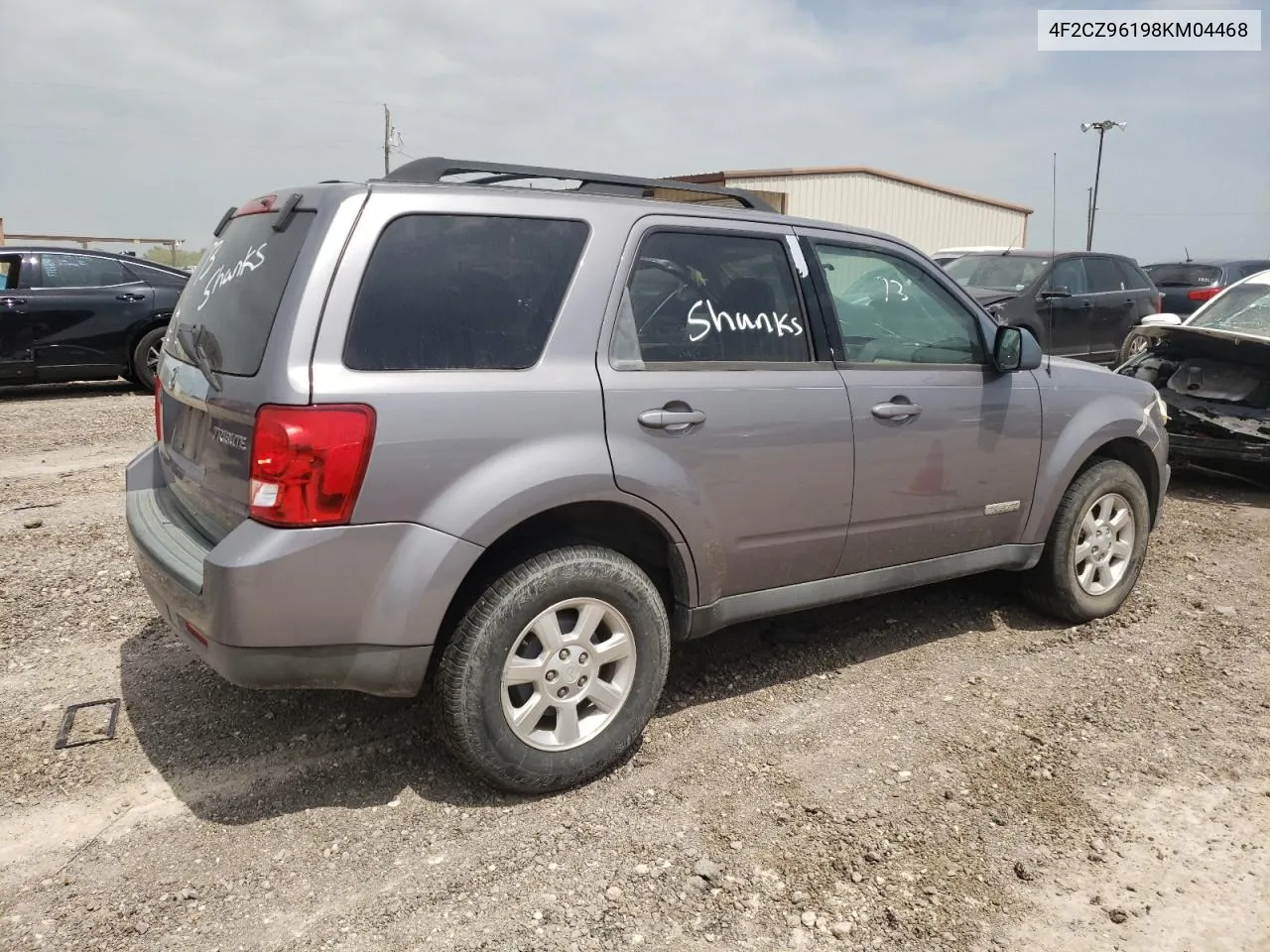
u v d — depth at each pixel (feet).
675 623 11.43
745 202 12.37
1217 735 11.80
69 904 8.51
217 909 8.48
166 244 77.05
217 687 12.50
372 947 8.06
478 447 9.38
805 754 11.25
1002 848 9.53
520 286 9.96
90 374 34.45
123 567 16.51
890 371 12.55
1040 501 14.32
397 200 9.44
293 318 8.86
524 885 8.87
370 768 10.77
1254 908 8.72
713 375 10.98
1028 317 36.35
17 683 12.46
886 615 15.53
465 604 9.68
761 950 8.11
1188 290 52.24
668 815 9.99
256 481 8.75
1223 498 23.84
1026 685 13.14
